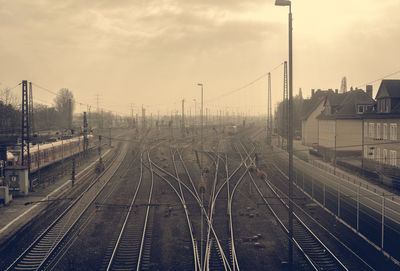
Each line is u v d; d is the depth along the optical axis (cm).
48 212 2670
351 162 4700
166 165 4950
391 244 1962
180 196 3206
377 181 3600
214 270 1719
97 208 2736
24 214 2570
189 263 1823
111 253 1922
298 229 2309
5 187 2848
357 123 5047
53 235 2212
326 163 5088
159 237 2205
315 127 6856
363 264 1758
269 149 6519
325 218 2562
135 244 2058
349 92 5588
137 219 2544
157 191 3450
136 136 9288
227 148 6725
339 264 1748
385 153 3822
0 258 1891
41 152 4347
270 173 4397
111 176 4247
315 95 7562
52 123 9838
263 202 2989
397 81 3866
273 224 2445
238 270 1702
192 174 4309
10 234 2117
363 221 2358
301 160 5394
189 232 2275
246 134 10350
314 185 3541
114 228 2373
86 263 1834
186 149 6719
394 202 2812
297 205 2880
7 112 6906
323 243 2055
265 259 1886
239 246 2050
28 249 1964
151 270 1755
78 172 4522
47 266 1762
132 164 5212
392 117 3653
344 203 2816
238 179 3962
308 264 1802
